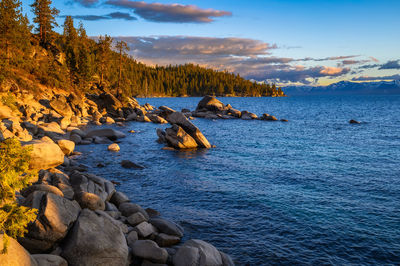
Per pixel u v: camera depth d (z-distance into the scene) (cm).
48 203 959
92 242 913
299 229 1392
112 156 2941
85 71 8044
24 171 723
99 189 1510
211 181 2166
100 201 1281
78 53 8425
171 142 3512
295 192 1931
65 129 4459
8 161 688
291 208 1650
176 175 2316
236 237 1312
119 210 1476
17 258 692
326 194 1891
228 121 6962
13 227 646
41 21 8019
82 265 875
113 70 9644
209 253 1050
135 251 1042
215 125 6072
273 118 7212
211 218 1511
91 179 1598
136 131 4950
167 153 3180
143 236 1197
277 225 1435
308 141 4066
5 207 664
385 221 1481
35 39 7756
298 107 13638
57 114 5219
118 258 929
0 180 656
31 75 6512
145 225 1252
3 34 5678
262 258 1145
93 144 3569
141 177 2242
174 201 1753
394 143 3853
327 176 2314
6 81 5041
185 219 1493
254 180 2205
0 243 679
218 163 2748
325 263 1116
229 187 2028
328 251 1200
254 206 1678
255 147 3603
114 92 9012
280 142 3978
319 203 1730
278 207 1664
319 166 2641
